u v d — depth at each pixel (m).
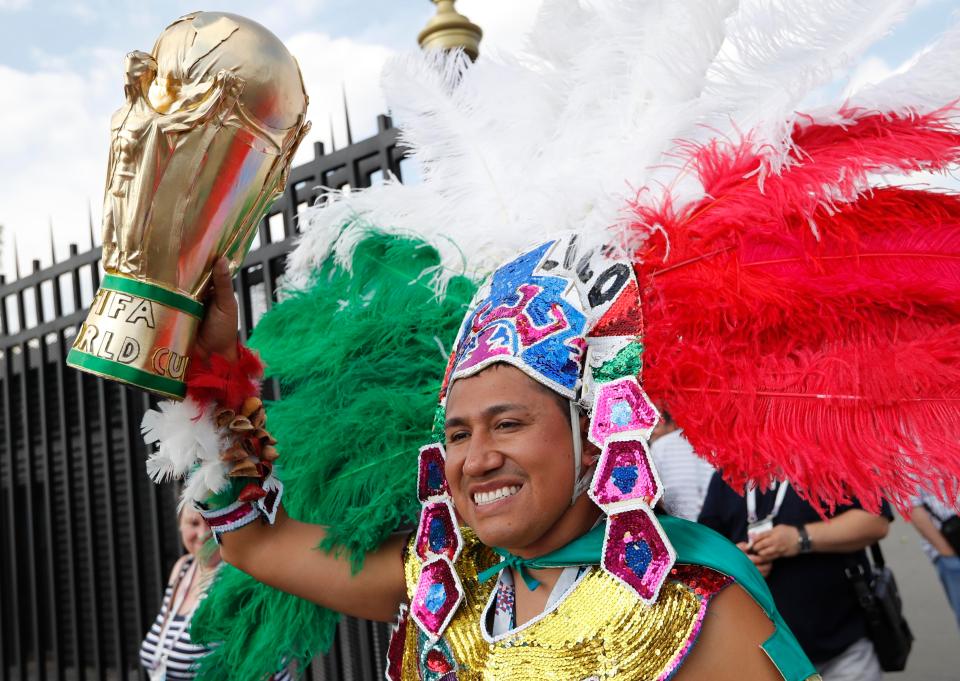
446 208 1.46
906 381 1.00
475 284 1.38
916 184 1.08
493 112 1.47
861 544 2.08
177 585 2.43
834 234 1.08
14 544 3.97
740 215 1.09
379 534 1.29
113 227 1.07
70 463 3.61
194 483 1.23
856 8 1.15
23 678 4.02
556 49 1.43
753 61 1.21
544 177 1.34
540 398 1.03
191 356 1.12
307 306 1.56
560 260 1.13
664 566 0.98
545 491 1.02
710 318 1.08
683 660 0.97
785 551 2.06
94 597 3.48
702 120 1.23
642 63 1.33
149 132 1.04
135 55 1.06
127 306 1.06
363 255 1.51
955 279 1.04
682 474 2.54
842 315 1.05
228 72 1.06
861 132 1.14
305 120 1.17
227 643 1.53
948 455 0.96
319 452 1.38
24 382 3.84
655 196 1.21
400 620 1.25
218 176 1.07
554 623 1.03
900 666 2.13
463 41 2.24
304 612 1.44
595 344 1.07
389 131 2.43
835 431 1.01
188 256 1.08
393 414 1.34
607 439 1.02
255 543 1.30
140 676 3.21
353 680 2.54
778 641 0.99
